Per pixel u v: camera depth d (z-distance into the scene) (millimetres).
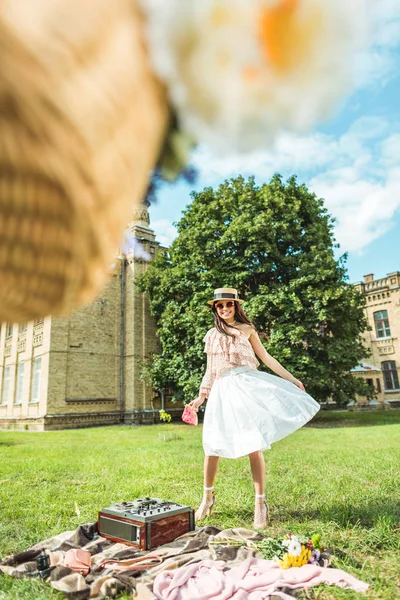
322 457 7637
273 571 2770
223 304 4344
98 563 2955
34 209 260
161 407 23031
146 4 307
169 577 2703
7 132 236
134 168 303
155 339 23672
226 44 297
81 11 255
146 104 298
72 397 20828
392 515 3764
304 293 17656
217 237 19578
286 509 4312
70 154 252
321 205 20469
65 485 5699
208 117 316
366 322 20234
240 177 19891
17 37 226
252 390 4051
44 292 295
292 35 292
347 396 19219
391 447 8820
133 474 6410
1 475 6492
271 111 302
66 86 244
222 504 4516
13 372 23484
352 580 2584
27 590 2553
